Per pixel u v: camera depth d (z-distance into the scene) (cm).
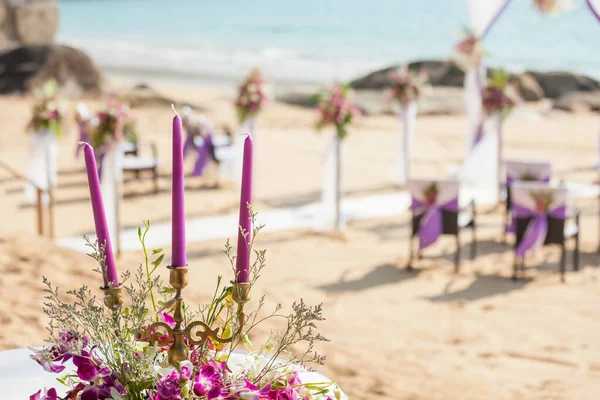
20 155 1462
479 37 1055
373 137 1767
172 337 171
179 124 162
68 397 173
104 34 6256
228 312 185
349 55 4456
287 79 3581
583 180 1280
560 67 3566
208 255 823
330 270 788
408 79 1209
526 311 660
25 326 510
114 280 170
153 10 8200
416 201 790
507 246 893
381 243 907
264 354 214
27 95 2289
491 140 1084
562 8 741
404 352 548
